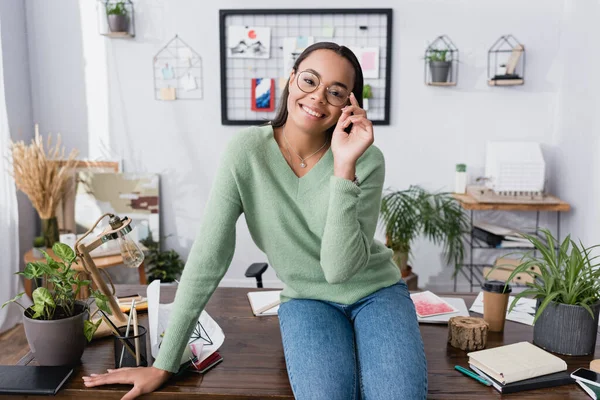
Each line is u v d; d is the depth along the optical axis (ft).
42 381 4.96
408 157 12.67
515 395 4.88
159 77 12.62
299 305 5.44
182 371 5.23
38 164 10.98
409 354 4.73
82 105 12.76
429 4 12.12
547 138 12.44
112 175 12.70
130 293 7.28
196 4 12.34
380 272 5.66
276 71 12.48
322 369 4.67
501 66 12.14
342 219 4.80
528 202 11.09
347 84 5.02
